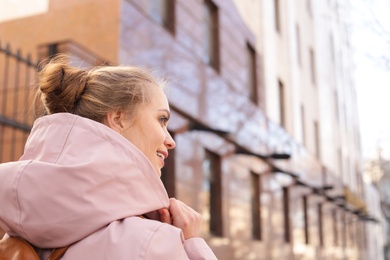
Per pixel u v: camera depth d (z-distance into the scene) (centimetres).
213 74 994
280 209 1397
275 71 1486
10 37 777
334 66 2616
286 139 1501
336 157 2425
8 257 118
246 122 1159
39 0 769
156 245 109
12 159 622
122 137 123
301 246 1605
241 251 1065
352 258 2650
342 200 2358
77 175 115
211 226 969
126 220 115
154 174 124
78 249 113
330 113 2356
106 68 138
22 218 117
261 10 1402
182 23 891
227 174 1030
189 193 842
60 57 151
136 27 733
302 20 1966
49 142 124
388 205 3588
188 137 860
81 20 723
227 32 1116
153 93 138
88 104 133
